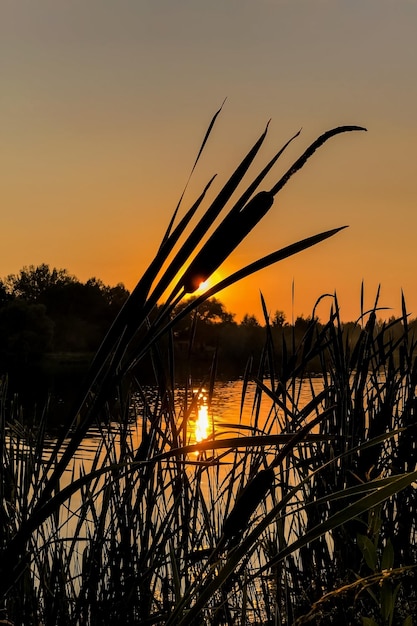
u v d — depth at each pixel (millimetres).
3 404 1579
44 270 57344
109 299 54531
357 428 2523
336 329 2832
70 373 35531
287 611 2068
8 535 1932
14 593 1999
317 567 2367
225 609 2027
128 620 2143
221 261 780
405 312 2830
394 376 2717
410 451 2467
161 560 2021
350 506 840
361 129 789
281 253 800
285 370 2607
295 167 792
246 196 786
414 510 2449
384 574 1306
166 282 775
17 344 49562
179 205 877
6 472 2154
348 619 1938
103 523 2162
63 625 2117
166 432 2188
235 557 870
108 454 2178
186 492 2240
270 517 882
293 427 2211
